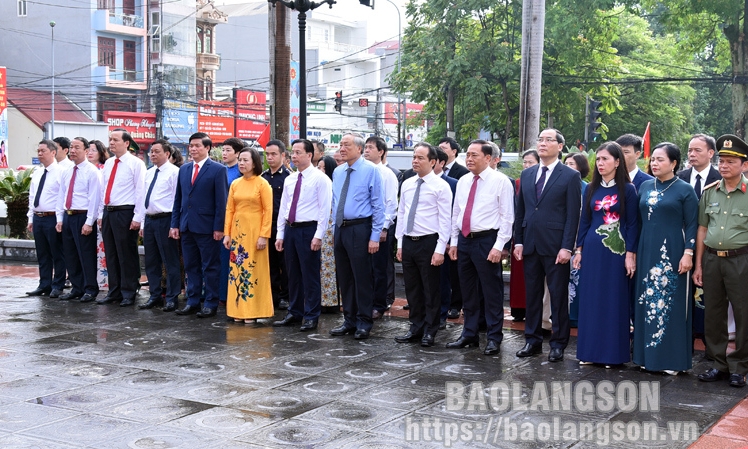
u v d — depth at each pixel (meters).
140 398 5.67
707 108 43.97
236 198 8.37
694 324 7.71
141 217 9.24
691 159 6.72
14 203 14.76
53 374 6.33
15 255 13.85
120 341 7.55
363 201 7.73
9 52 40.44
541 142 6.91
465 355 7.09
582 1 28.77
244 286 8.38
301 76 11.79
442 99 31.69
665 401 5.70
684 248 6.34
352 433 4.94
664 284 6.33
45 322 8.42
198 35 44.34
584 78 29.45
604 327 6.56
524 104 14.28
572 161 8.34
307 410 5.40
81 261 9.70
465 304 7.40
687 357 6.36
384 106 56.38
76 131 36.91
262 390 5.89
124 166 9.31
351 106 55.38
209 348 7.29
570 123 31.91
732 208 6.14
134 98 39.75
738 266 6.05
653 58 37.19
